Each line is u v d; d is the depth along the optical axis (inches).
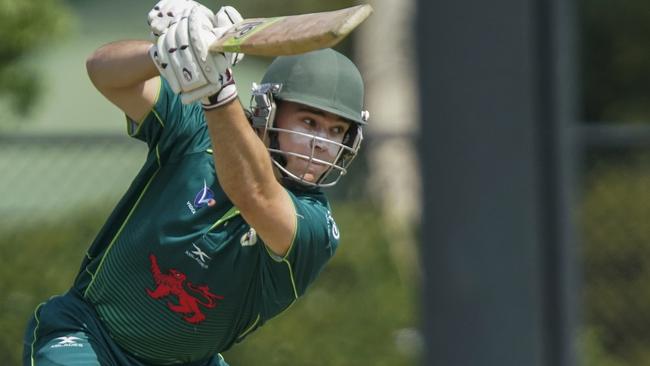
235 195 465.7
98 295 547.5
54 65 2265.0
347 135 533.6
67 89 2220.7
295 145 515.5
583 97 2016.5
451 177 294.0
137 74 501.0
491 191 293.0
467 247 295.1
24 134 1099.9
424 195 296.5
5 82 1562.5
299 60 516.4
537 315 294.2
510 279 294.2
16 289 1107.3
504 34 288.2
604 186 1147.9
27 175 1130.7
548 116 291.1
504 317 295.1
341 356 1160.8
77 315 552.7
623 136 1119.6
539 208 293.1
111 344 550.9
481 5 288.4
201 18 446.9
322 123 517.7
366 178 1186.6
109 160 1132.5
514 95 289.6
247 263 522.3
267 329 1147.3
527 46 288.2
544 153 292.4
